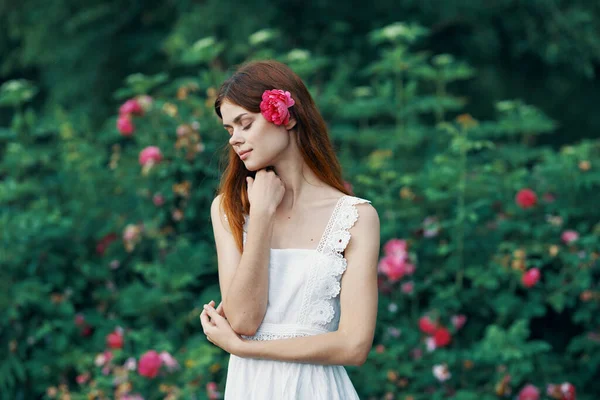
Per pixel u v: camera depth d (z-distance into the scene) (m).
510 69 8.38
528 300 4.23
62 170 4.82
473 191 4.17
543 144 8.62
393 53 4.86
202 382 3.82
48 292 4.25
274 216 2.12
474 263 4.20
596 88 8.73
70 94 7.84
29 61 8.13
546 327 4.50
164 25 8.10
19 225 4.13
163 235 4.15
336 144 5.28
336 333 2.00
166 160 4.13
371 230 2.09
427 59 7.89
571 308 4.46
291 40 7.48
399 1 7.64
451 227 4.17
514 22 7.82
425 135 5.00
